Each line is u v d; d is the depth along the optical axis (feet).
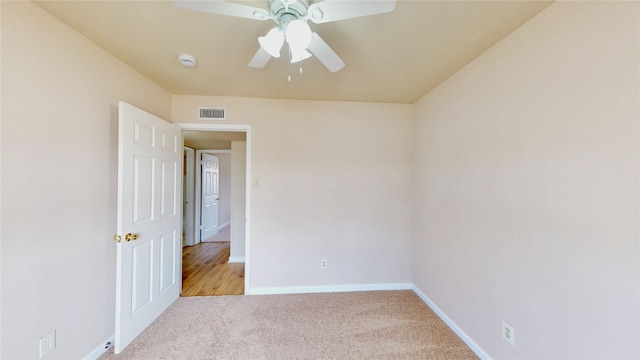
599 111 3.67
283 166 9.43
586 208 3.83
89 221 5.67
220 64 6.76
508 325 5.23
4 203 4.11
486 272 5.88
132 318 6.52
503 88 5.42
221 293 9.41
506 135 5.33
